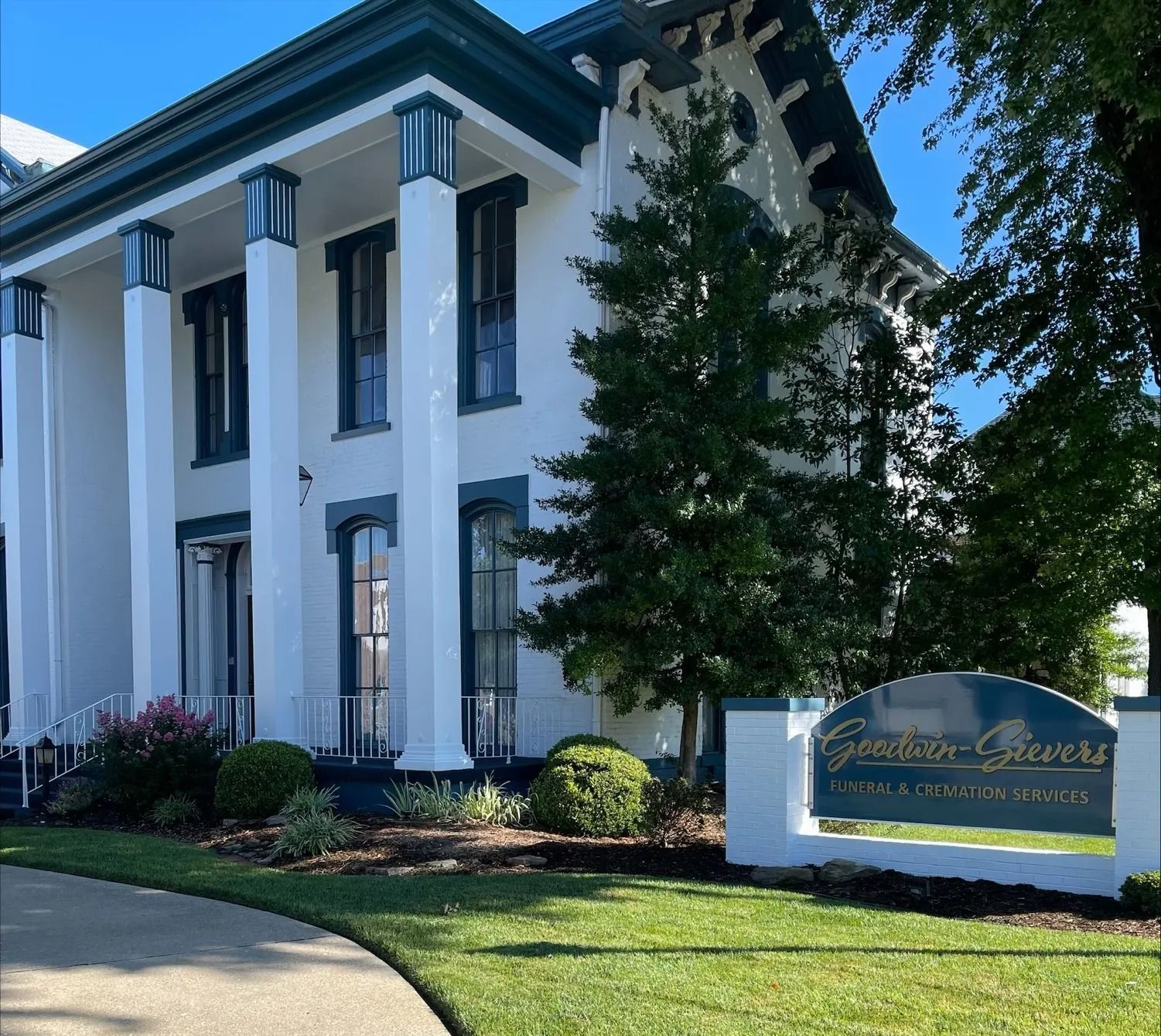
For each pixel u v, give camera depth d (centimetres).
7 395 1619
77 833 1077
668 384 1059
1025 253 1312
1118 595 1173
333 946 626
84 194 1447
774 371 1147
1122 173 1161
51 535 1630
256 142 1264
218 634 1677
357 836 947
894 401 1314
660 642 1019
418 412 1093
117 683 1686
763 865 827
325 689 1467
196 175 1331
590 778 980
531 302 1309
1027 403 1270
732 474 1062
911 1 1171
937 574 1300
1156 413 1197
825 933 627
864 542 1196
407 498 1098
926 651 1258
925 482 1327
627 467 1051
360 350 1501
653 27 1286
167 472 1391
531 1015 493
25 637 1588
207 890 775
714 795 1207
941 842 800
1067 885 724
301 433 1527
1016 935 621
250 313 1241
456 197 1271
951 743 775
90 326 1706
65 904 754
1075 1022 484
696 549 1023
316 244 1538
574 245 1275
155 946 633
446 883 768
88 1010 518
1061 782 732
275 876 812
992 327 1321
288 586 1202
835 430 1323
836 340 1564
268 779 1077
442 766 1066
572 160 1272
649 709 1108
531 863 837
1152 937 616
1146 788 698
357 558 1470
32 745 1545
